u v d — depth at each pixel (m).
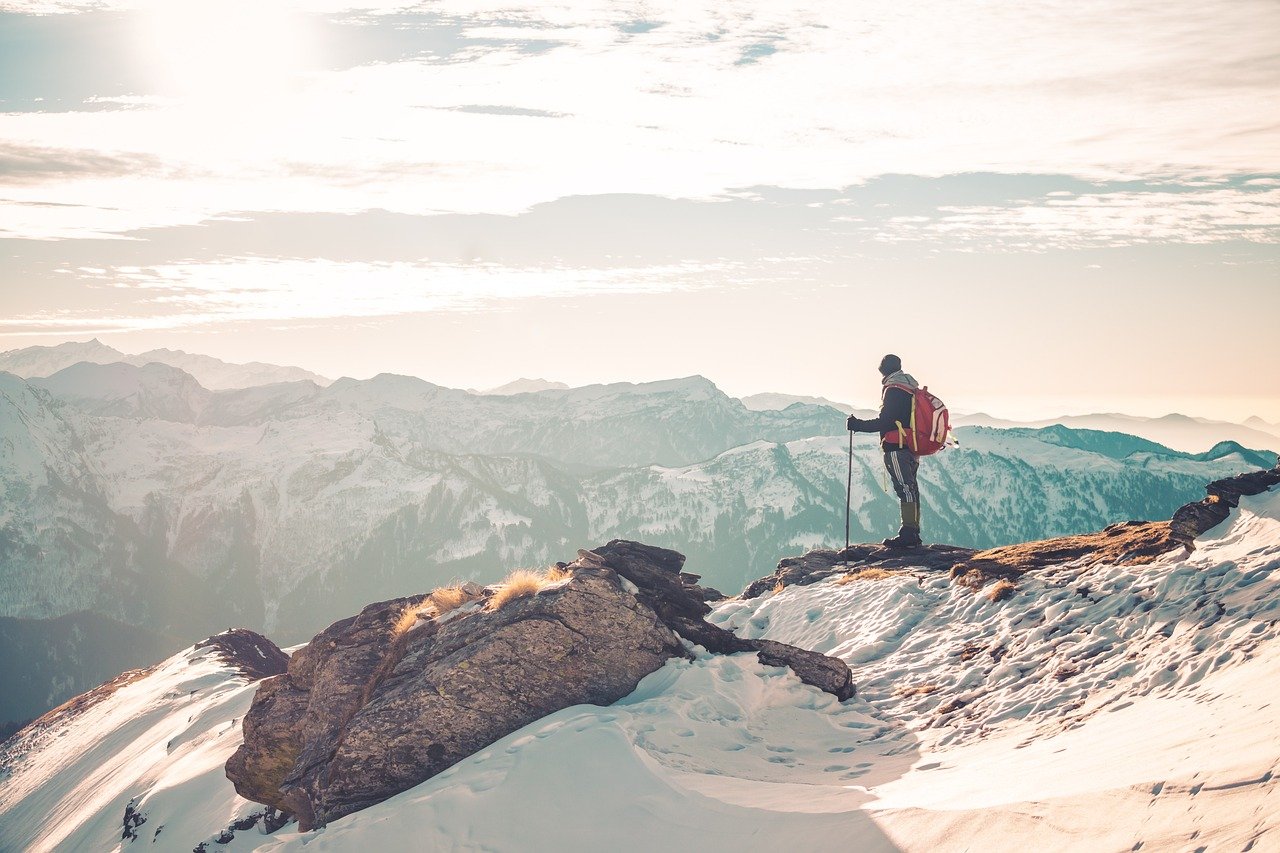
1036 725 12.23
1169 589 14.36
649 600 17.45
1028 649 15.30
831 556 29.75
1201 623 12.46
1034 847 7.60
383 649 17.86
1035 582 18.34
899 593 21.69
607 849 10.56
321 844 12.48
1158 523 19.52
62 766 60.16
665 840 10.41
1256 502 16.56
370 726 14.73
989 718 13.27
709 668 16.20
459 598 18.66
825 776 12.41
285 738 17.92
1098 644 14.05
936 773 11.28
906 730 14.24
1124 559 17.39
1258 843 5.88
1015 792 8.97
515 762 12.84
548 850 10.84
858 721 15.22
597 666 15.75
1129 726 10.26
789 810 10.45
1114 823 7.31
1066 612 15.88
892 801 10.02
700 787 11.71
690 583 19.11
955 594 20.42
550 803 11.71
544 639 15.68
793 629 23.50
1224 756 7.51
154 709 60.97
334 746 15.82
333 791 14.46
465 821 11.83
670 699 14.90
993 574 20.16
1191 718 9.39
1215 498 17.56
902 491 26.41
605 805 11.44
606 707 15.02
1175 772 7.64
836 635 21.44
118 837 34.53
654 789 11.57
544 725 14.27
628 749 12.59
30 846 48.34
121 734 58.59
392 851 11.75
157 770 39.53
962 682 15.30
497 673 15.27
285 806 15.87
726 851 9.84
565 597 16.22
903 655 18.23
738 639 17.69
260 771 18.03
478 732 14.78
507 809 11.80
